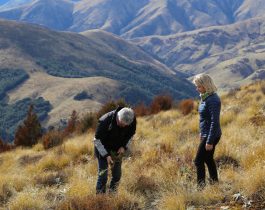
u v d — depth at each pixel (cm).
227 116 1428
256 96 1819
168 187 711
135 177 796
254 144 908
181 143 1202
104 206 616
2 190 863
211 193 623
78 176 934
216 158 870
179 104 2106
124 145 697
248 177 629
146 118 2022
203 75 654
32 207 708
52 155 1371
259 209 548
